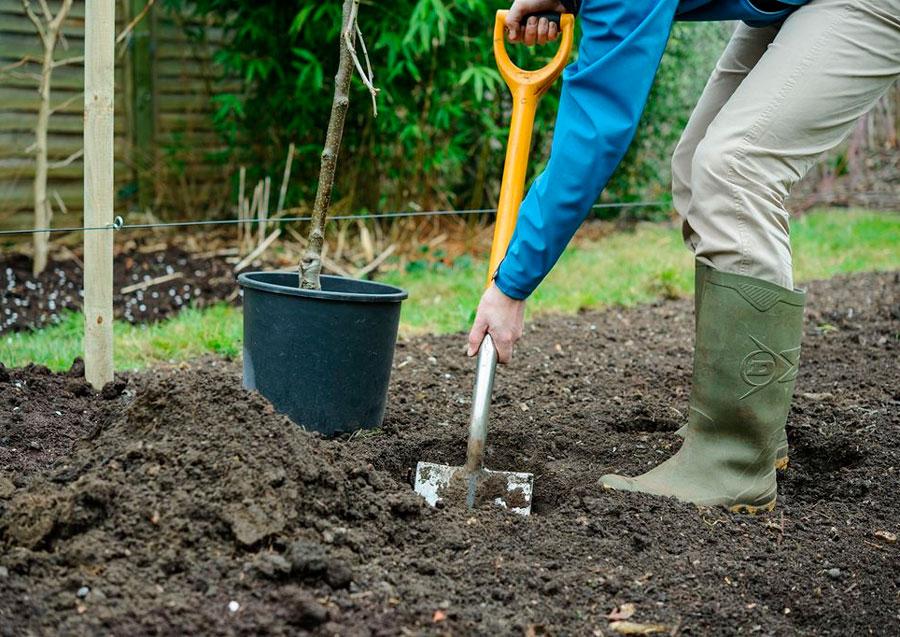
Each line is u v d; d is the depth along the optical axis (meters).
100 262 2.75
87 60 2.61
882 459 2.59
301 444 2.01
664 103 7.22
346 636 1.59
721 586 1.88
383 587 1.73
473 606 1.73
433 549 1.93
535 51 6.17
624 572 1.90
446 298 4.92
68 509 1.78
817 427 2.84
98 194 2.71
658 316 4.64
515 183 2.38
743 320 2.15
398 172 6.21
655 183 7.64
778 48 2.11
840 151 8.92
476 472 2.24
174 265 5.65
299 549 1.74
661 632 1.70
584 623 1.72
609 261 5.92
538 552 1.97
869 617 1.81
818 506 2.32
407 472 2.51
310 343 2.49
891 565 2.01
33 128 5.75
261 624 1.58
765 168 2.10
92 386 2.82
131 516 1.80
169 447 1.95
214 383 2.13
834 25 2.05
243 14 5.87
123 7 6.07
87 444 2.17
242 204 6.10
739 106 2.12
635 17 1.95
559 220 2.08
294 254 5.95
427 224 6.34
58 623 1.56
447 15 5.24
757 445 2.25
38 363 3.37
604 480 2.32
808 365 3.69
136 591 1.65
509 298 2.19
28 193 5.80
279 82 5.99
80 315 4.49
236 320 4.27
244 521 1.80
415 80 5.98
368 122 6.04
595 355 3.81
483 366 2.22
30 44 5.63
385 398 2.68
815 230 7.09
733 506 2.25
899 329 4.28
